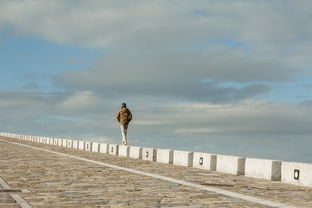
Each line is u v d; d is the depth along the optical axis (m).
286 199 11.62
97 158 27.09
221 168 20.09
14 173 16.98
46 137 51.94
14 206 9.41
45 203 10.01
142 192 12.16
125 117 35.66
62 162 23.05
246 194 12.32
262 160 17.44
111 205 9.91
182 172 19.00
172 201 10.61
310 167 15.03
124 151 31.05
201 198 11.20
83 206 9.70
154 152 26.56
